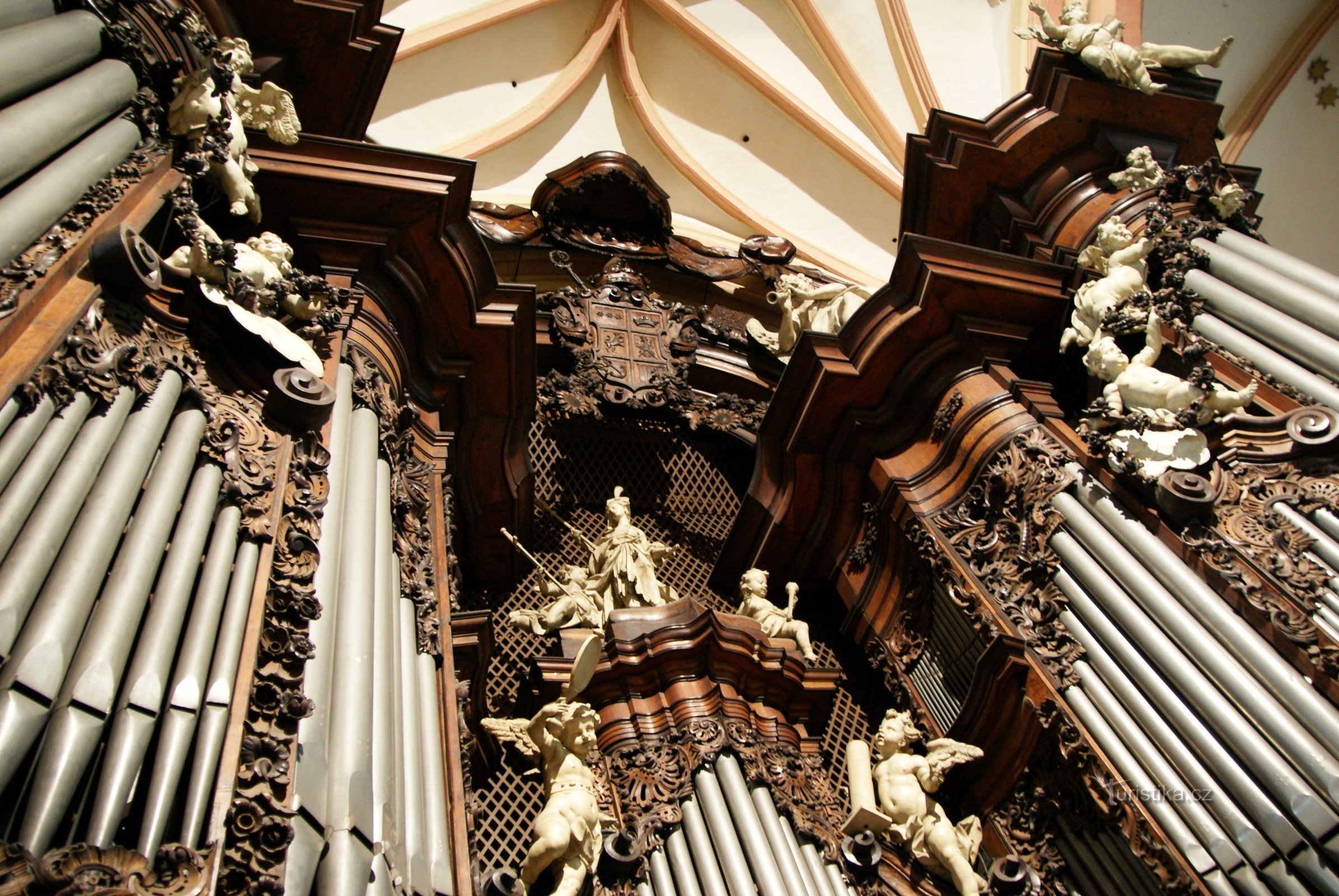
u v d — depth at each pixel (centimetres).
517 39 934
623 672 530
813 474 678
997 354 647
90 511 278
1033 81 725
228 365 392
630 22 966
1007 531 577
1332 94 976
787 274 854
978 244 745
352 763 295
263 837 249
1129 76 707
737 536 695
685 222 970
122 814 224
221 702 266
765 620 601
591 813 450
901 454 653
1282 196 983
